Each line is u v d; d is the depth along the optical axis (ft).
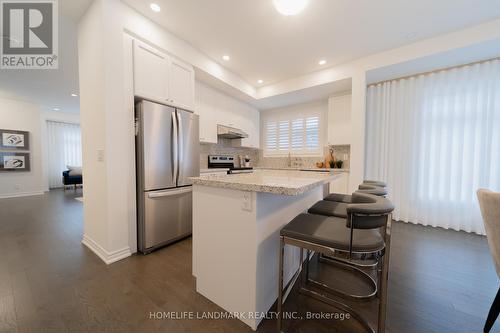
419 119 10.05
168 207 7.59
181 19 7.25
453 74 9.25
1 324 3.90
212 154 13.41
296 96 13.15
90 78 6.71
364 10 6.75
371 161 11.47
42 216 11.25
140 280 5.39
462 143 9.14
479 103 8.85
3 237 8.25
